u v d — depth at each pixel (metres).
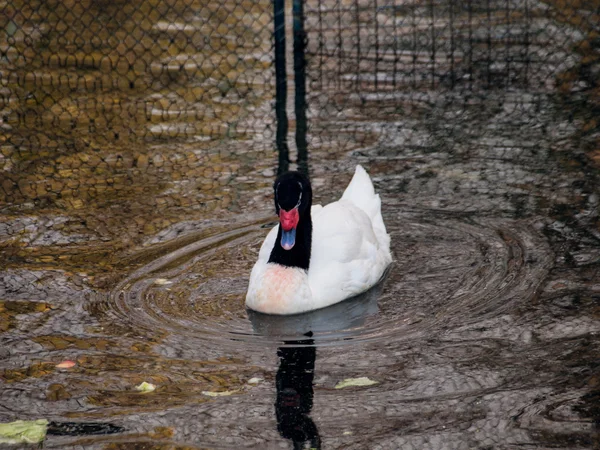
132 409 10.32
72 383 10.82
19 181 16.64
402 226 14.88
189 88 20.98
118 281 13.29
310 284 12.82
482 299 12.66
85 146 18.16
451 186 16.09
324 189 16.16
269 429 9.96
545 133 17.89
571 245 13.98
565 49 21.66
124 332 11.97
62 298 12.80
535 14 23.52
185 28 23.97
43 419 10.14
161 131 18.84
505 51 21.78
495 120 18.64
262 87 20.95
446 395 10.49
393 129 18.55
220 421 10.10
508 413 10.11
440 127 18.50
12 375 10.98
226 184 16.48
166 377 10.95
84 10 24.67
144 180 16.67
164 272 13.57
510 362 11.10
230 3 25.17
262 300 12.58
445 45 22.34
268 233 14.57
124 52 22.69
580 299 12.48
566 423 9.91
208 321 12.36
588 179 15.99
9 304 12.62
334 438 9.80
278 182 12.55
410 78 20.94
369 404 10.37
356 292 13.11
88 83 21.25
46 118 19.55
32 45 23.02
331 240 13.25
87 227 14.93
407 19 23.83
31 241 14.47
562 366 10.97
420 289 13.09
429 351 11.45
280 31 20.23
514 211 15.12
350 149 17.78
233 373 11.05
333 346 11.68
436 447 9.60
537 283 12.96
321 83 20.97
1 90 20.89
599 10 23.39
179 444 9.72
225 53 22.64
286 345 11.71
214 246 14.31
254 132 18.72
